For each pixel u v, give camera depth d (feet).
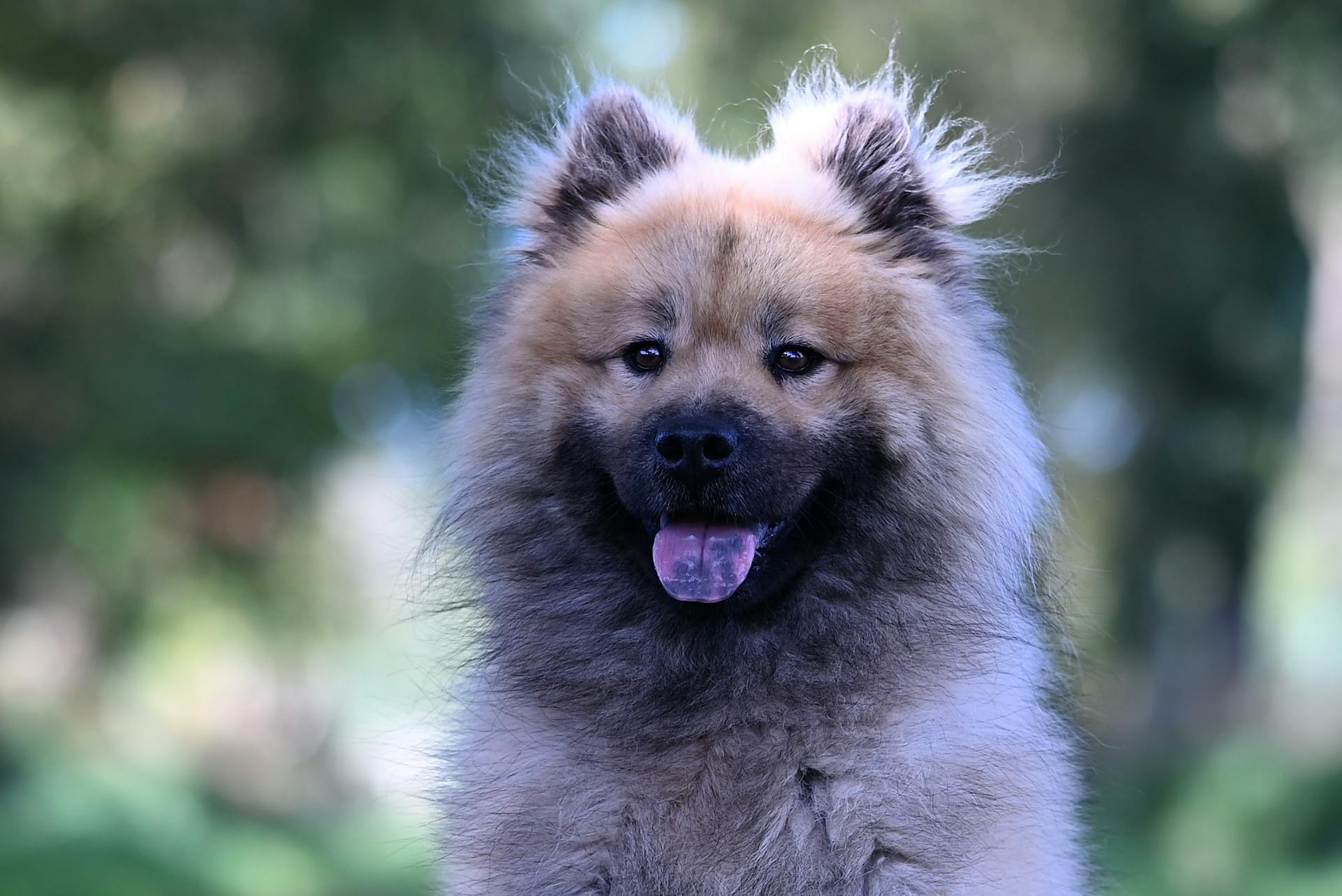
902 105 18.66
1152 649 74.02
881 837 15.48
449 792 17.49
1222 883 51.78
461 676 18.13
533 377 17.67
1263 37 55.77
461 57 54.49
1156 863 53.36
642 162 19.38
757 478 16.26
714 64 56.70
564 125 20.24
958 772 15.71
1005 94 59.67
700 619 16.60
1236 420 67.51
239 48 53.16
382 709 35.50
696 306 16.98
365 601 77.10
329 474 68.64
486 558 17.89
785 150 19.62
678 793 15.93
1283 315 66.54
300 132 54.80
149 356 54.95
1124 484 70.64
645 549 17.03
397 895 49.55
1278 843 54.13
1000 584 17.16
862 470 16.90
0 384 55.72
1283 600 149.59
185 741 75.15
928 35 56.49
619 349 17.25
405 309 57.57
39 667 68.44
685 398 16.51
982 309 18.58
